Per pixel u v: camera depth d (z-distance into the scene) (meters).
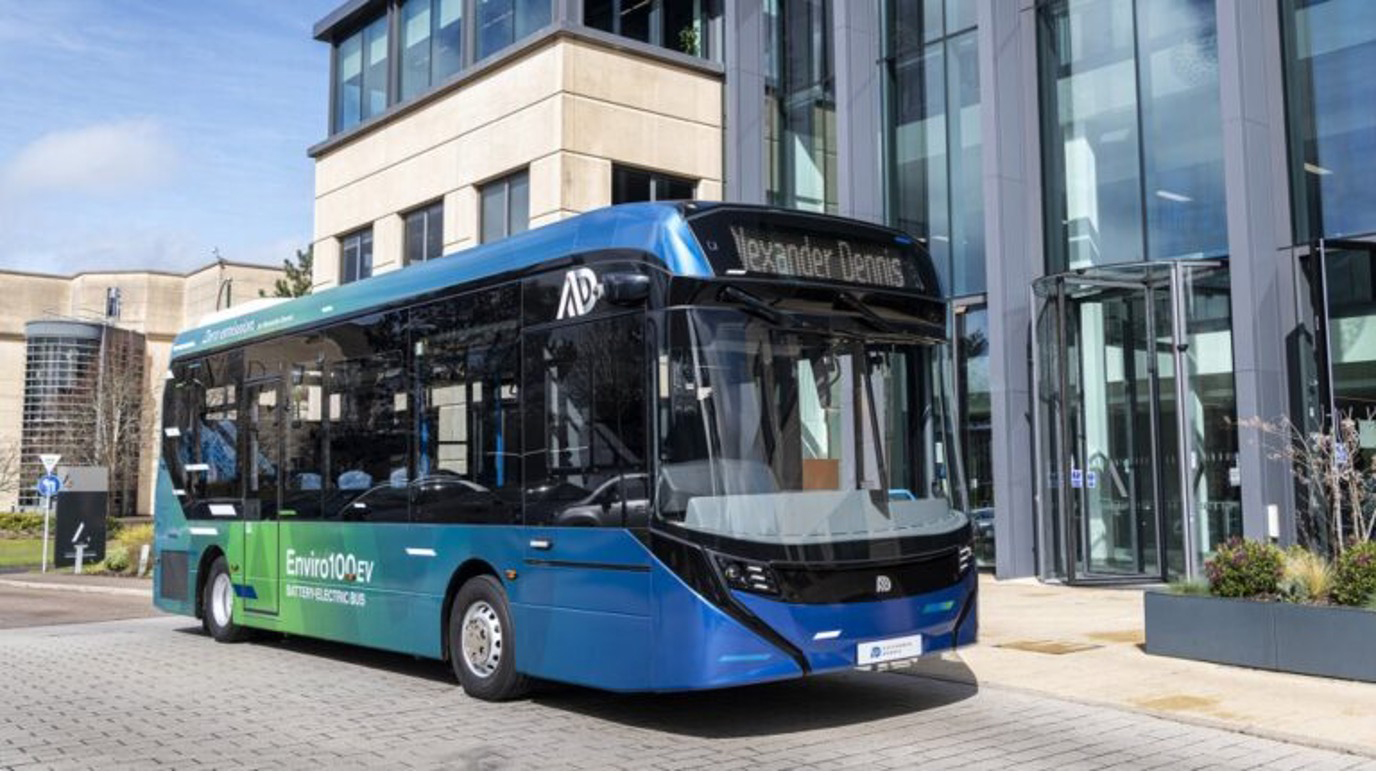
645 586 7.82
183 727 8.43
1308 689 9.18
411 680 10.44
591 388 8.40
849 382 8.38
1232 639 10.20
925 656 8.20
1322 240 14.68
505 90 22.56
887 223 21.11
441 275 10.10
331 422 11.35
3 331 75.50
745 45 23.16
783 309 8.16
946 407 8.85
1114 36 18.44
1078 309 18.47
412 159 24.78
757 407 7.95
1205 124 17.22
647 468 7.88
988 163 18.73
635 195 22.23
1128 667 10.25
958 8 20.33
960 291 19.98
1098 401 18.25
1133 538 17.73
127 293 76.88
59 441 70.25
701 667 7.50
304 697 9.63
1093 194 18.53
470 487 9.46
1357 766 7.14
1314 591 9.98
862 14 21.05
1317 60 16.05
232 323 13.34
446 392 9.85
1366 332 14.75
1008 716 8.59
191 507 13.77
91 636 14.43
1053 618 13.52
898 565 8.12
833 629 7.77
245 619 12.61
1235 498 16.45
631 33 23.84
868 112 20.83
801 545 7.77
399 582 10.23
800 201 22.97
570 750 7.59
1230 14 15.98
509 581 8.98
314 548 11.46
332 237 27.02
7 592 24.61
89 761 7.38
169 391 14.55
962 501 8.77
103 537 31.89
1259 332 15.57
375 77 27.05
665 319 7.89
